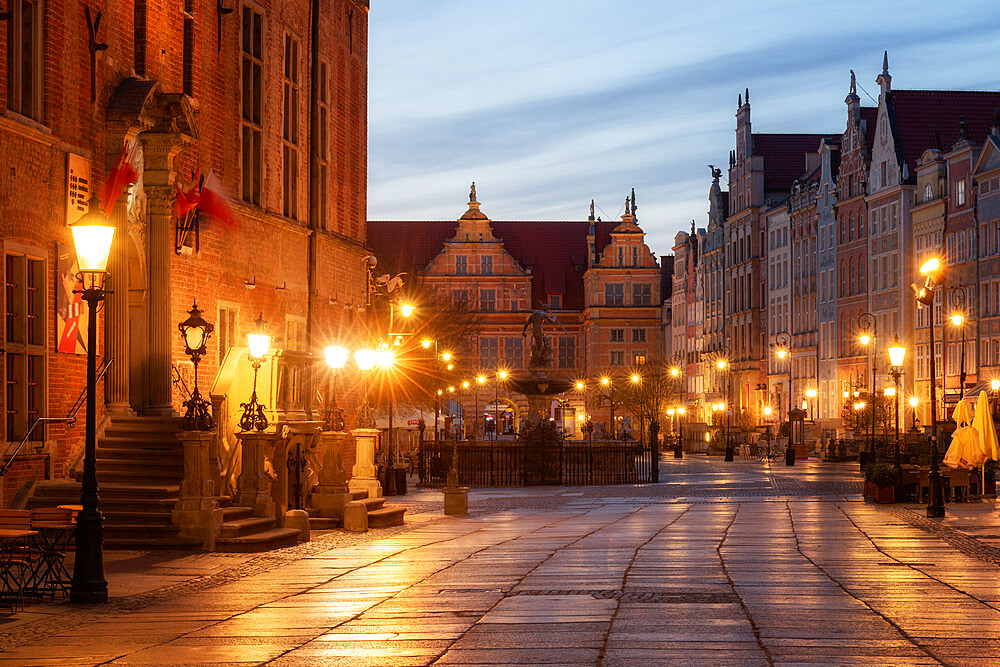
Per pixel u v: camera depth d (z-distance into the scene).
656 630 13.10
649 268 132.62
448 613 14.66
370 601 15.91
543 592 16.41
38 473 23.03
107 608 15.55
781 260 107.56
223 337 31.06
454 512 32.84
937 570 18.80
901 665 11.13
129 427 25.47
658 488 47.56
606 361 132.12
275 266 34.66
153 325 27.06
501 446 53.62
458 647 12.36
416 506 37.09
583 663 11.37
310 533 26.50
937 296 78.00
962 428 36.81
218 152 30.91
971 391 65.56
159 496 23.23
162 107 27.08
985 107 88.00
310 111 37.81
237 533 22.97
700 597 15.66
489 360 131.62
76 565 16.14
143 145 26.95
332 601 15.98
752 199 113.12
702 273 127.00
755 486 48.31
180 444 25.00
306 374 29.89
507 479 53.06
